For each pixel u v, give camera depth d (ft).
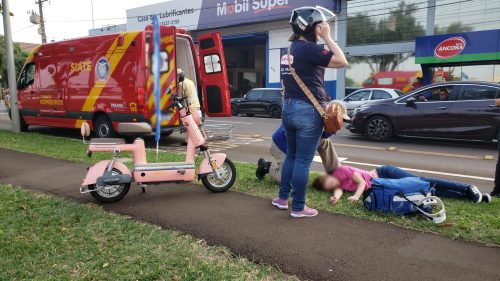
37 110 40.63
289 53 13.70
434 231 13.15
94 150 16.15
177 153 27.86
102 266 10.96
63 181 20.08
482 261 11.16
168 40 27.66
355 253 11.67
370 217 14.40
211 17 97.60
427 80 68.95
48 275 10.55
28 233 13.14
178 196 17.34
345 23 78.02
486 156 28.35
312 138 13.67
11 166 23.73
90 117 35.60
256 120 61.41
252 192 17.81
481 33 60.64
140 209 15.70
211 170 17.44
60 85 37.81
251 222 14.12
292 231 13.28
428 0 69.15
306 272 10.69
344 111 13.38
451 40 63.00
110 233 13.17
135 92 31.81
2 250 11.87
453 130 32.65
